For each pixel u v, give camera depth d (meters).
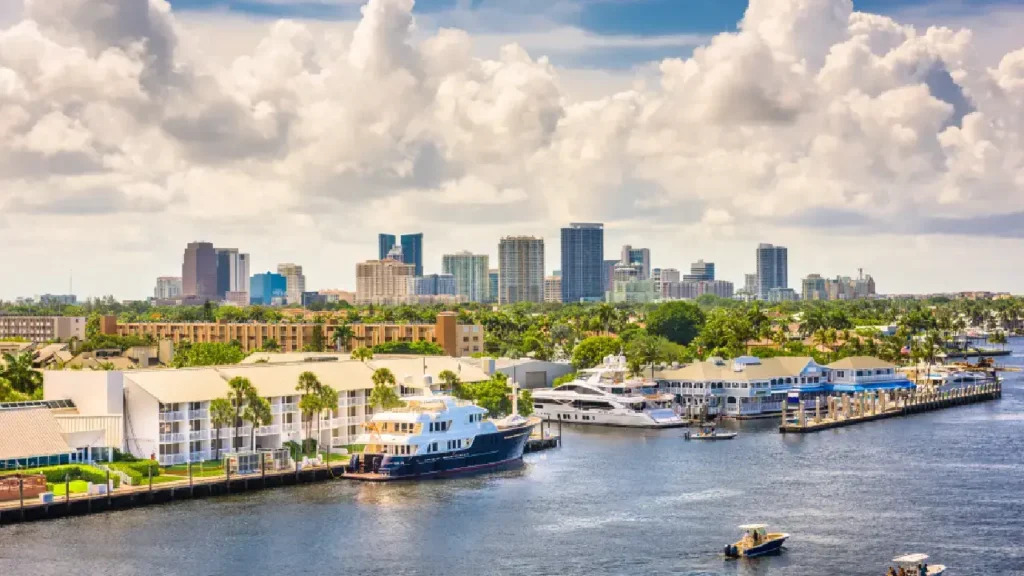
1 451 179.50
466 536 158.25
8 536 156.12
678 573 139.75
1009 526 162.25
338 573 140.88
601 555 148.00
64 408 199.88
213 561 145.62
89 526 162.25
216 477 189.50
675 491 189.25
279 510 173.38
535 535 158.75
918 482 196.38
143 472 188.75
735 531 160.50
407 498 183.00
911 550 149.50
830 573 139.25
